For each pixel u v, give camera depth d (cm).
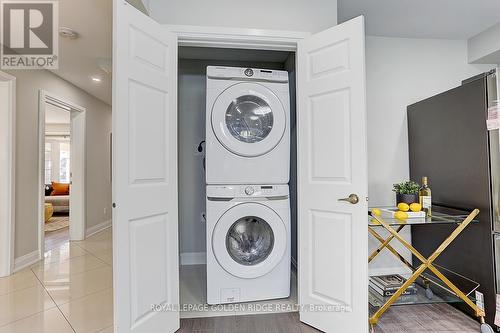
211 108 210
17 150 298
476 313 189
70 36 270
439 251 189
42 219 332
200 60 318
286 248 218
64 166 948
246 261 218
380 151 275
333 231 179
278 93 217
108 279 269
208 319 197
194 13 198
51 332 180
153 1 196
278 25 204
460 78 285
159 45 178
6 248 279
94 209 471
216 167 209
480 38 273
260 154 213
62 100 383
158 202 174
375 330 184
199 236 314
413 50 281
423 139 254
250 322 193
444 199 228
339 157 176
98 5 221
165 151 181
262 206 212
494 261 185
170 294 182
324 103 184
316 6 207
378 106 276
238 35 199
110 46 291
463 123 209
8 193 283
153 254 170
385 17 244
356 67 169
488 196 189
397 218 199
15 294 236
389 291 206
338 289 176
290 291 238
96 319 196
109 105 529
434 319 198
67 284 257
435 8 230
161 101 179
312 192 191
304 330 185
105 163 512
